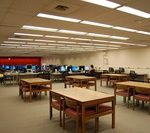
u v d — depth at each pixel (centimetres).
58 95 397
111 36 761
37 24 511
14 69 1266
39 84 643
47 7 360
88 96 370
